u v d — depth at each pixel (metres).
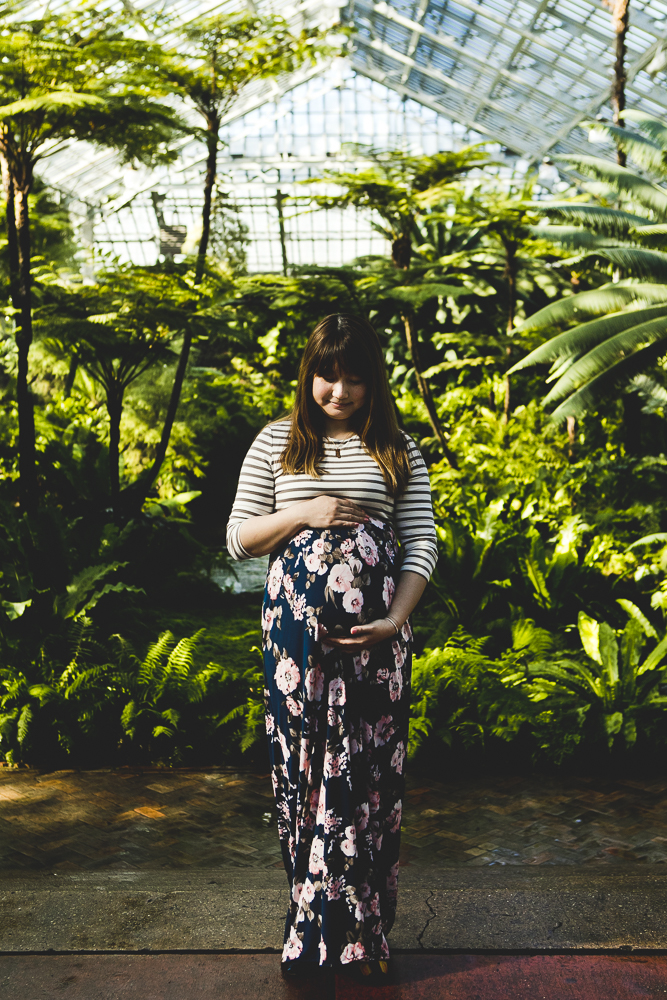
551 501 8.98
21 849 3.30
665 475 9.45
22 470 6.70
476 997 1.69
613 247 8.92
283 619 1.72
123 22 6.80
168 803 3.76
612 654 4.51
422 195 10.39
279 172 26.06
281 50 7.82
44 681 4.66
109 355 7.66
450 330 18.89
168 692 4.43
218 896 2.06
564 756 4.10
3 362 11.40
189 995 1.69
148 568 8.10
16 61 5.80
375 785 1.72
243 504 1.84
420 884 2.22
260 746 4.21
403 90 24.52
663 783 3.95
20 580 5.47
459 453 12.55
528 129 22.28
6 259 7.91
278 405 15.94
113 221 27.25
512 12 16.77
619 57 10.31
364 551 1.72
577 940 1.86
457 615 6.29
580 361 8.15
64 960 1.81
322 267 9.81
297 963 1.75
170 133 7.29
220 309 9.08
